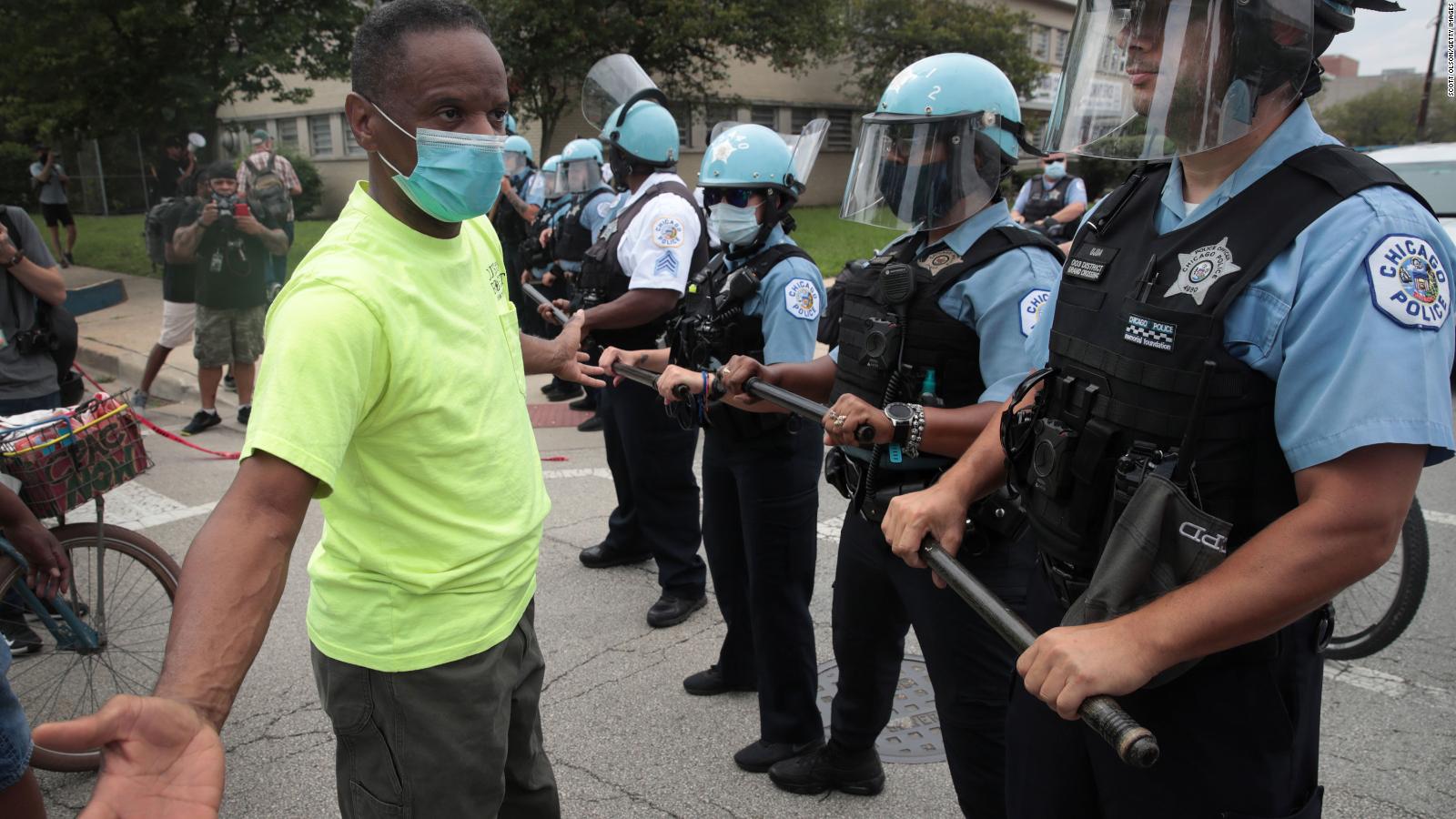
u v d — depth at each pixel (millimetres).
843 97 27734
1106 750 1481
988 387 2035
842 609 2447
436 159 1519
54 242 16672
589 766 2910
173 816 1026
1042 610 1664
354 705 1634
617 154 4156
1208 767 1391
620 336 3949
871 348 2178
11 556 2807
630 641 3709
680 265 3867
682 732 3090
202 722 1099
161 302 11461
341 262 1496
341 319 1435
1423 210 1265
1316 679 1447
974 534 2023
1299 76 1318
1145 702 1423
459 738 1646
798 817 2654
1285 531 1221
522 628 1819
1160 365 1366
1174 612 1240
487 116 1558
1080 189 11031
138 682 3252
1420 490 5285
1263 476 1330
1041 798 1621
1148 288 1407
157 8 12680
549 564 4453
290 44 13719
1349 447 1179
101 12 12977
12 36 13188
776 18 18875
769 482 2695
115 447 3012
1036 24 31469
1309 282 1247
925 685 3314
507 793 1916
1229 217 1361
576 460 6117
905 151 2107
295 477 1370
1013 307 2010
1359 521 1189
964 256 2107
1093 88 1500
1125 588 1298
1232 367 1309
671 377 2758
